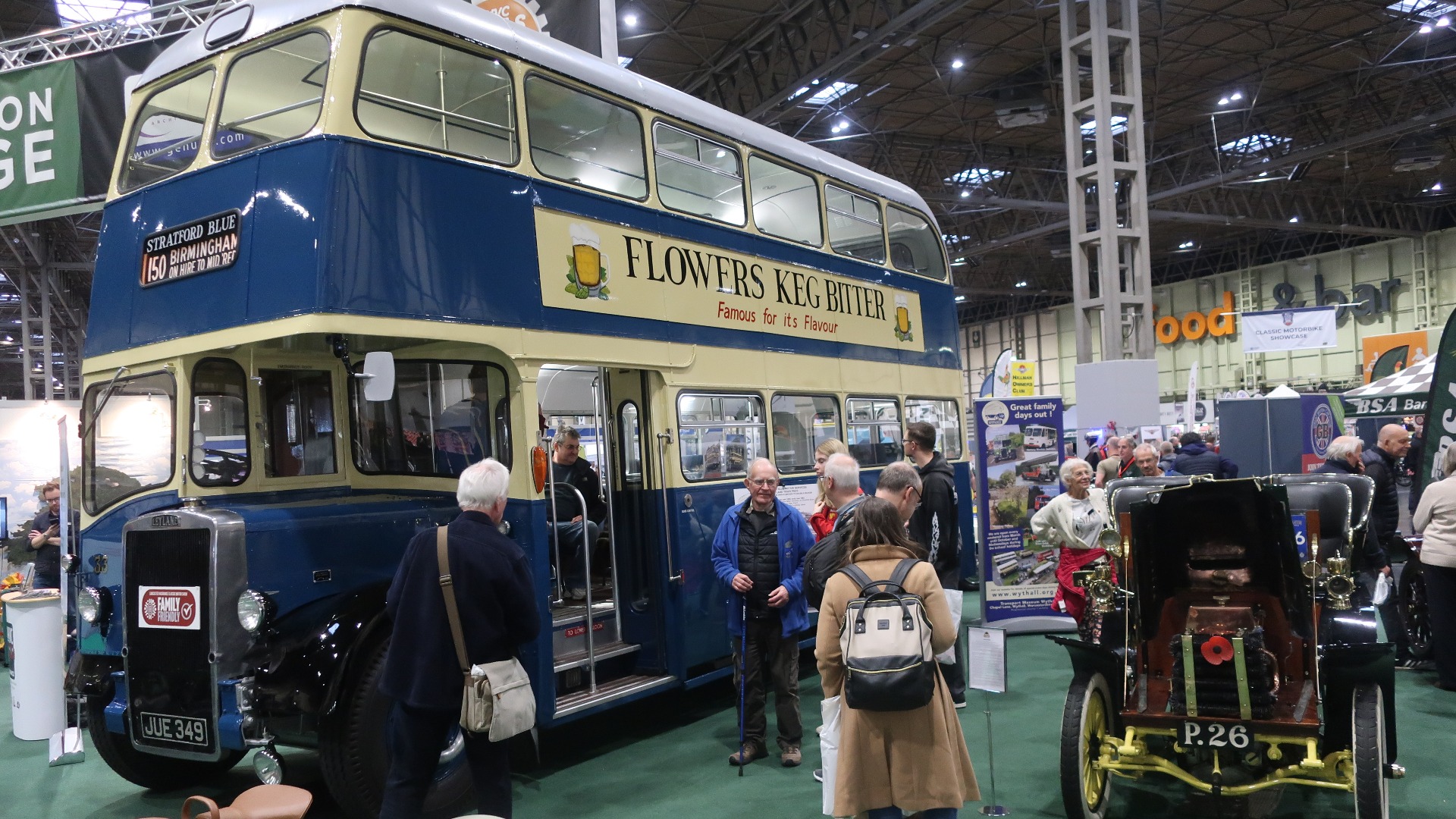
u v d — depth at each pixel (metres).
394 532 6.15
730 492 7.87
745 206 8.34
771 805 5.69
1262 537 5.16
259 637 5.37
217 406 6.07
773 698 8.30
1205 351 44.91
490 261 5.98
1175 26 23.69
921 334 10.92
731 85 23.00
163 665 5.46
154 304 5.90
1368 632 5.06
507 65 6.29
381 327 5.31
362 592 5.55
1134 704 5.11
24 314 30.48
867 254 10.10
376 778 5.25
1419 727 6.69
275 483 6.36
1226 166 33.62
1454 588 7.49
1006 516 10.15
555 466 8.17
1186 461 10.85
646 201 7.28
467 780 5.63
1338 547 5.63
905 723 3.91
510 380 6.14
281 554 5.63
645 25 21.06
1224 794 4.89
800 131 28.25
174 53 6.29
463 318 5.76
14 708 7.77
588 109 6.90
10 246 29.86
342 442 6.81
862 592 3.97
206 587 5.31
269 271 5.31
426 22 5.81
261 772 5.14
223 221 5.56
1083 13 21.70
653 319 7.21
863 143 30.70
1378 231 37.78
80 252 34.16
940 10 17.53
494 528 4.38
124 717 5.65
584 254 6.66
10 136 9.84
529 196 6.32
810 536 6.49
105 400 6.24
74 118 9.80
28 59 17.20
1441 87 27.94
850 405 9.45
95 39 10.22
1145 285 13.27
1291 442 13.19
